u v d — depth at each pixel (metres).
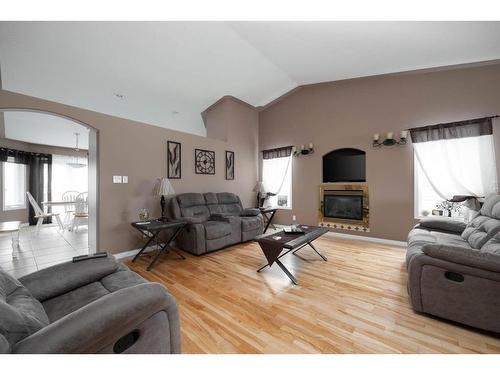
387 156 4.05
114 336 0.87
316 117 4.93
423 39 2.74
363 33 2.75
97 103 4.20
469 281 1.62
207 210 4.17
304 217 5.10
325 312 1.89
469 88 3.39
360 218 4.35
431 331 1.63
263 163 5.84
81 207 5.45
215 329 1.67
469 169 3.36
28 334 0.83
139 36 2.82
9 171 5.96
